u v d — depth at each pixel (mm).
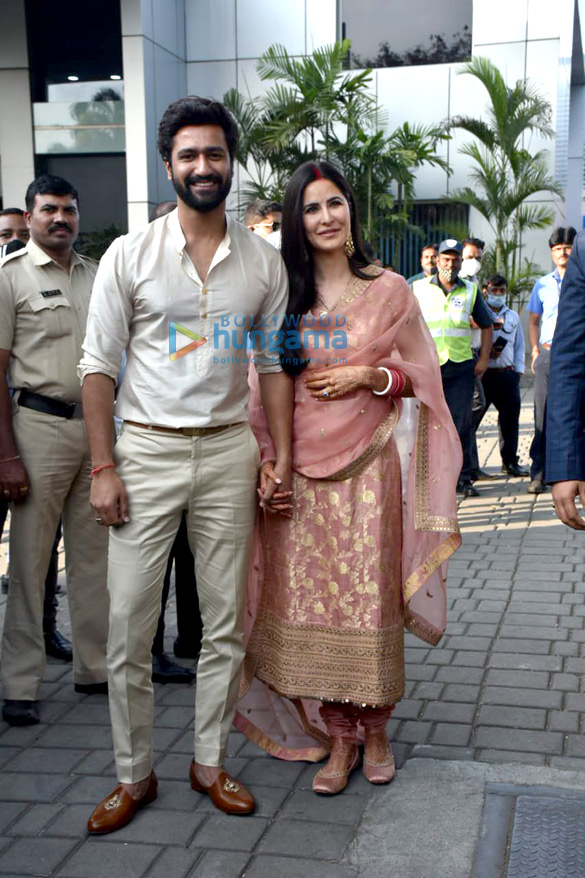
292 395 2895
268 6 15031
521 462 8531
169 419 2662
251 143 13055
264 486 2873
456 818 2697
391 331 2846
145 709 2781
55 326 3436
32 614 3479
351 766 2969
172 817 2781
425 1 14945
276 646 2996
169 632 4410
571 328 2350
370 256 3131
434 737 3242
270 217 4684
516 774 2928
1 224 5070
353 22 15188
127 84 13727
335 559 2877
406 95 15195
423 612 3092
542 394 7027
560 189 13844
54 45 14406
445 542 3014
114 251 2607
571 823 2633
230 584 2793
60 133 14242
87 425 2695
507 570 5230
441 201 15164
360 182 13227
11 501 3457
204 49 15273
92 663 3711
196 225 2600
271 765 3115
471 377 6898
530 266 14008
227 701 2850
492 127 14250
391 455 2906
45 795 2934
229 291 2641
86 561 3660
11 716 3434
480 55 14875
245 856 2568
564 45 14594
